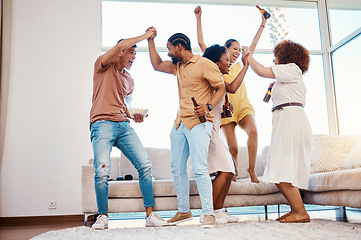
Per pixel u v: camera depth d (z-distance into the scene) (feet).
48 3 14.17
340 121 15.44
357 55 14.42
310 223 8.21
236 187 10.14
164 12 15.12
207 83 8.46
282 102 8.70
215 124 8.80
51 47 13.92
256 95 14.70
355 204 8.19
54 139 13.42
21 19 13.93
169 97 14.29
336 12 15.80
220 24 15.38
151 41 9.27
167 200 9.56
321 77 15.99
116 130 8.66
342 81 15.30
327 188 9.08
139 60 14.46
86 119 13.65
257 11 15.65
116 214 13.24
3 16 13.83
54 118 13.53
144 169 8.96
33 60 13.75
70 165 13.33
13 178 13.05
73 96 13.73
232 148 10.97
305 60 9.02
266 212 12.13
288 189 8.47
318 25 16.31
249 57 9.11
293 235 6.58
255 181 10.88
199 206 9.70
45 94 13.62
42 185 13.12
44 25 14.02
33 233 9.12
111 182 9.53
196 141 7.98
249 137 11.07
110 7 14.88
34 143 13.32
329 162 10.71
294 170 8.34
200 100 8.30
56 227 10.47
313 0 16.17
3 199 12.90
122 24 14.83
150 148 12.16
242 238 6.36
